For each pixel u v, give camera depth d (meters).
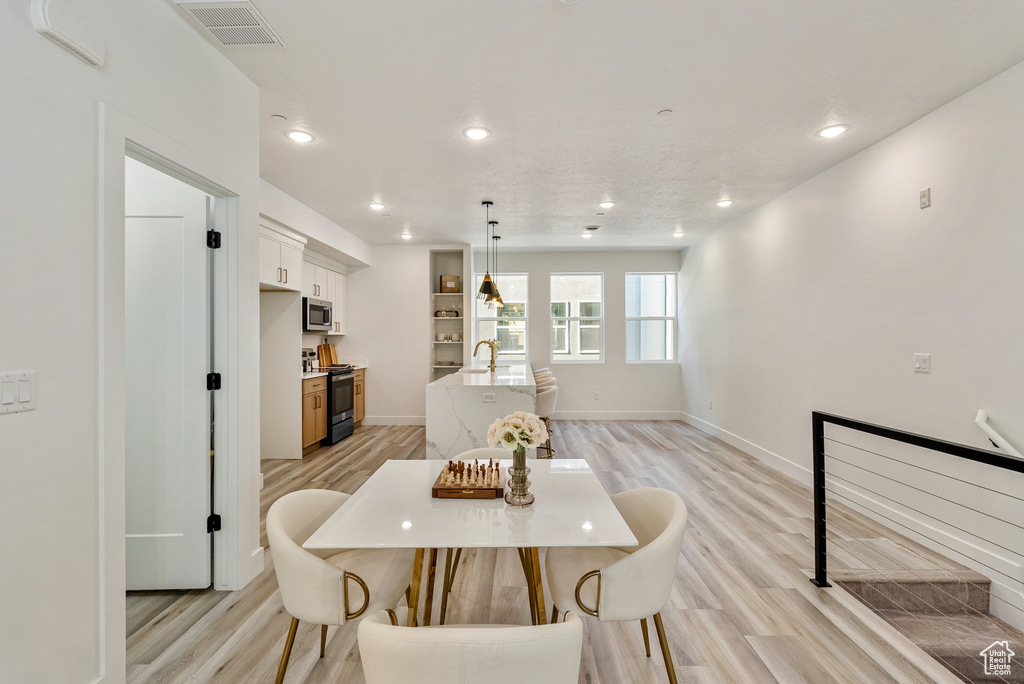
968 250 2.50
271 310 4.87
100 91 1.54
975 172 2.46
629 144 3.18
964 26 1.98
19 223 1.29
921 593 2.41
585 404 7.32
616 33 2.03
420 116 2.78
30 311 1.32
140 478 2.28
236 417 2.32
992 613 2.38
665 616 2.11
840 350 3.53
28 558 1.31
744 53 2.17
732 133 3.02
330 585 1.38
